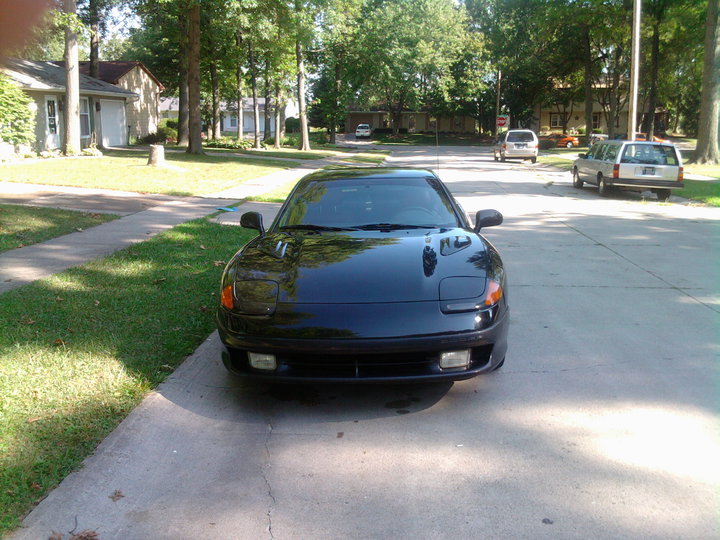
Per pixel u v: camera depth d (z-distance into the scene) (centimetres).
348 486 309
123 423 368
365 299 385
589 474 316
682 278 748
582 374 452
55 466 318
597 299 655
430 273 411
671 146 1545
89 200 1317
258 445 352
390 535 270
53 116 2661
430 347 370
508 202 1510
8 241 878
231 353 393
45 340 495
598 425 371
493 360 391
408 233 491
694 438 354
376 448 348
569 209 1386
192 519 283
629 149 1559
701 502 289
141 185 1584
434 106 6550
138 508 291
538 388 428
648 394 416
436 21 5200
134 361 459
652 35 4212
